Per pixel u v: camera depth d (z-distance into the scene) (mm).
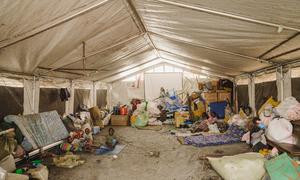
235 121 5781
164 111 8172
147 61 7613
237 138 5055
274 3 1650
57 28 2482
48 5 1930
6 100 3789
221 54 4223
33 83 4488
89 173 3232
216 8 2033
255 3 1721
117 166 3518
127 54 5273
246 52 3562
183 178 2980
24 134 3754
